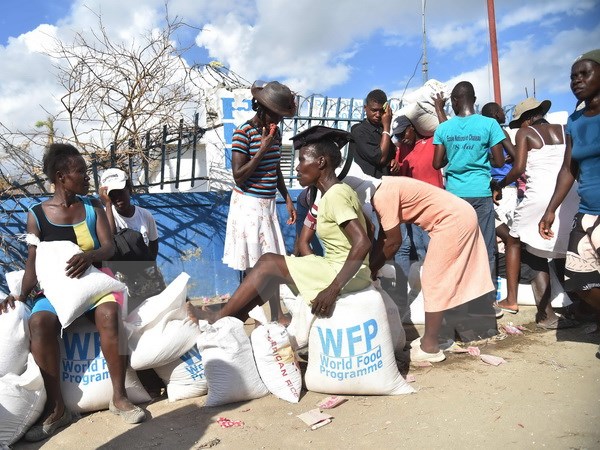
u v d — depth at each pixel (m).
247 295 3.12
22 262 4.70
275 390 2.99
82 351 2.87
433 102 4.62
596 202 3.33
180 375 3.02
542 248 4.16
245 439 2.51
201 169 6.13
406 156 4.83
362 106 6.06
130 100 5.05
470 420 2.61
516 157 4.16
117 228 3.65
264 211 3.87
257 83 3.74
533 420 2.58
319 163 3.08
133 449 2.46
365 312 2.93
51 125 4.84
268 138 3.65
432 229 3.50
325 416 2.70
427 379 3.20
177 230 4.91
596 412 2.63
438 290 3.46
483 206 4.17
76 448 2.51
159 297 3.02
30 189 4.81
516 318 4.37
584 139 3.35
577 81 3.30
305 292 2.98
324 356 2.97
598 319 3.99
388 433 2.51
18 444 2.59
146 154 5.33
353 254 2.88
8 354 2.75
